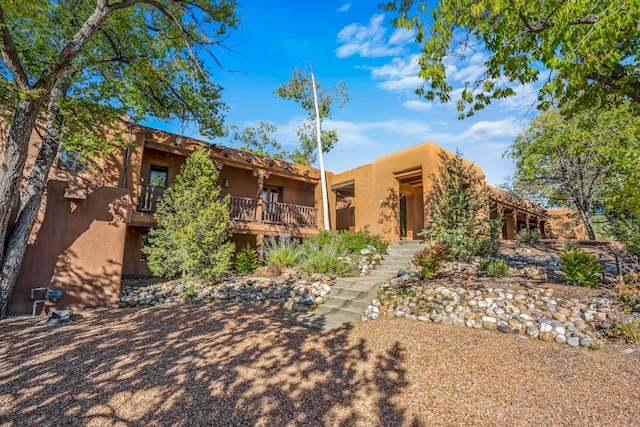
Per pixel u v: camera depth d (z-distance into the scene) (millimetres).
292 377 3664
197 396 3184
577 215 19125
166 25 9141
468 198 9789
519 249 11688
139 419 2781
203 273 8203
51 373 3582
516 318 5336
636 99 5023
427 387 3434
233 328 5438
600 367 3807
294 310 7109
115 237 7332
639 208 5949
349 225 19062
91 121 7984
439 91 6582
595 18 4023
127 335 4922
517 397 3199
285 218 13188
